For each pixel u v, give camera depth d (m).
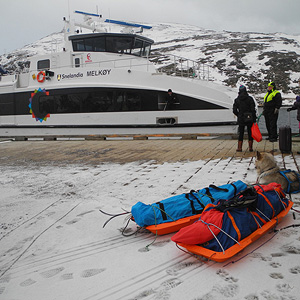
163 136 11.26
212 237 2.78
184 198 3.62
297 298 2.19
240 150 8.02
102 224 3.76
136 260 2.87
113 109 12.16
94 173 6.43
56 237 3.48
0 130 14.57
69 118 12.95
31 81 13.82
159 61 78.56
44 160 8.29
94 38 12.93
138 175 6.05
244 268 2.62
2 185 5.80
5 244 3.37
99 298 2.34
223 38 114.12
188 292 2.33
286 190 4.31
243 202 3.03
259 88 59.81
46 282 2.60
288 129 7.38
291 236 3.17
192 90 11.12
